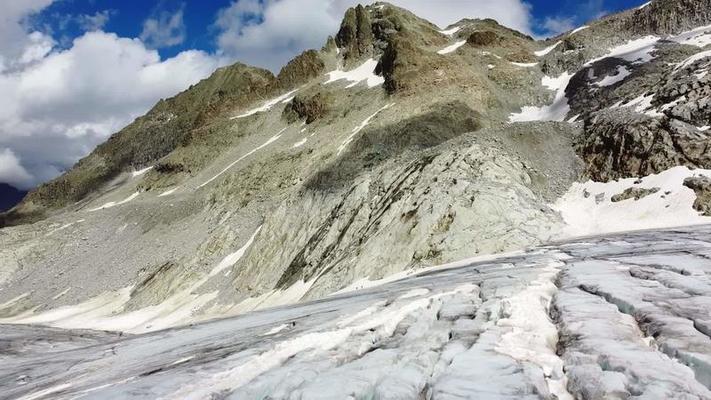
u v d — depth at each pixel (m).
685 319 11.42
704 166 39.16
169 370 14.09
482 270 25.81
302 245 54.88
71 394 13.83
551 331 12.60
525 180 44.56
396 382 9.98
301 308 28.05
